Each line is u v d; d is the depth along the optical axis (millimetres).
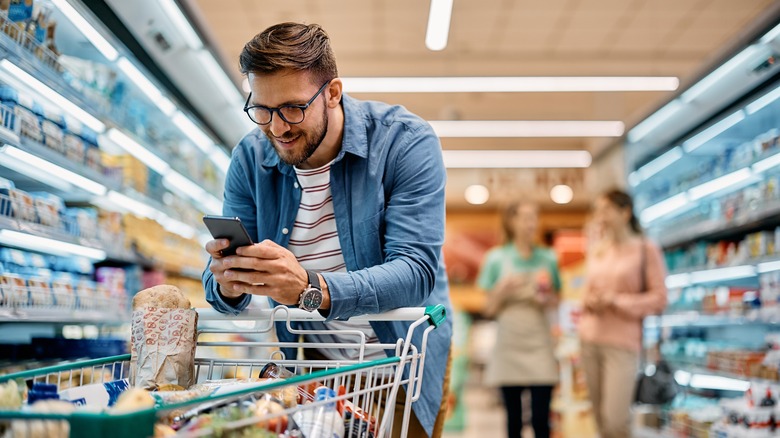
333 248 1779
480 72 8406
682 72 8336
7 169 2850
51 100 2707
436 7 4887
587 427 5957
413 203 1670
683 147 5730
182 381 1446
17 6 2375
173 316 1467
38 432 1017
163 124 4406
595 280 4555
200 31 3549
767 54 4016
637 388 4648
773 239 4453
